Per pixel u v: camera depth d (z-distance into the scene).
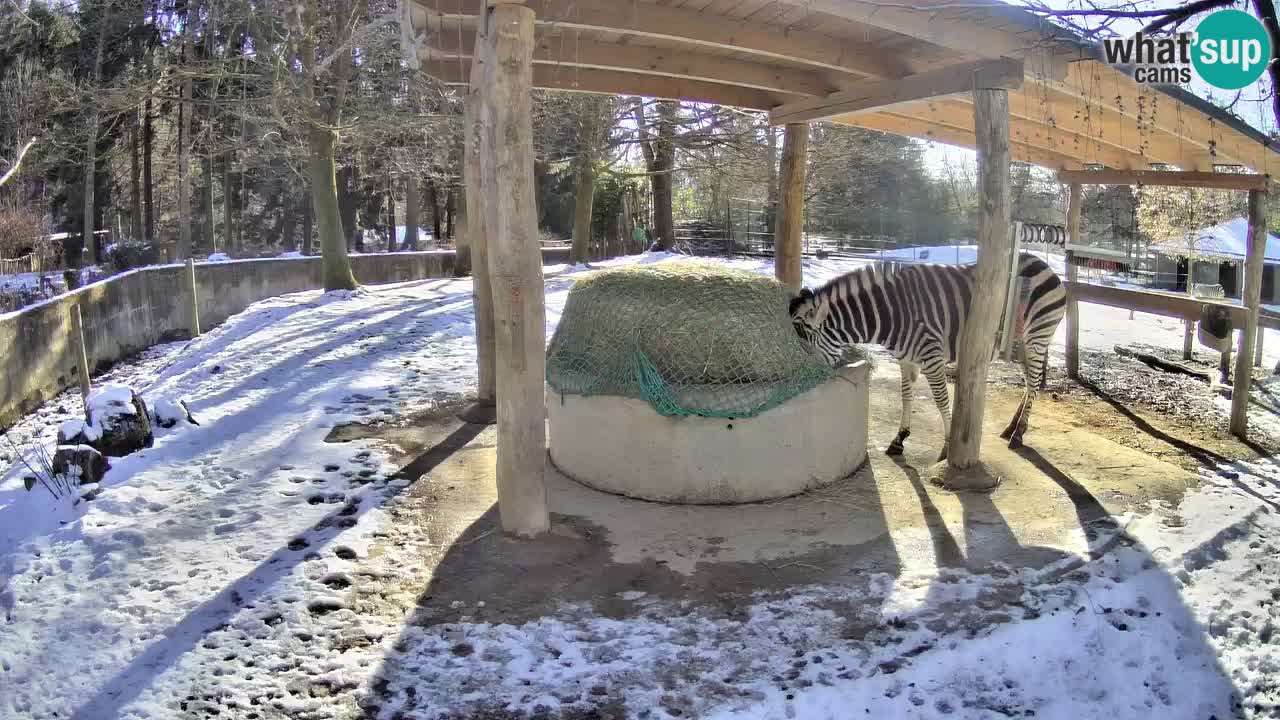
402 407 8.10
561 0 5.47
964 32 5.11
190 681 3.60
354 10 12.75
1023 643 3.79
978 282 5.81
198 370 9.80
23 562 4.78
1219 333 7.60
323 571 4.58
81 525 5.16
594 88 7.74
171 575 4.55
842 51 6.51
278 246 36.28
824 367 5.96
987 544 4.94
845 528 5.20
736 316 5.68
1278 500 5.77
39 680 3.64
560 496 5.76
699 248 28.28
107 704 3.47
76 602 4.27
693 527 5.23
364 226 37.16
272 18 14.16
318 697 3.50
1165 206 13.67
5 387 9.13
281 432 7.22
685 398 5.55
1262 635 4.03
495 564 4.70
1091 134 7.70
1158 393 9.05
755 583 4.48
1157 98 5.80
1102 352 11.48
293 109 14.13
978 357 5.88
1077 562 4.66
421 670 3.68
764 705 3.38
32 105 17.61
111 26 20.22
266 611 4.16
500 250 4.75
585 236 22.23
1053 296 6.77
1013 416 7.96
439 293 16.05
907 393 6.76
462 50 5.96
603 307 6.00
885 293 6.23
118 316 13.00
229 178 29.81
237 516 5.36
